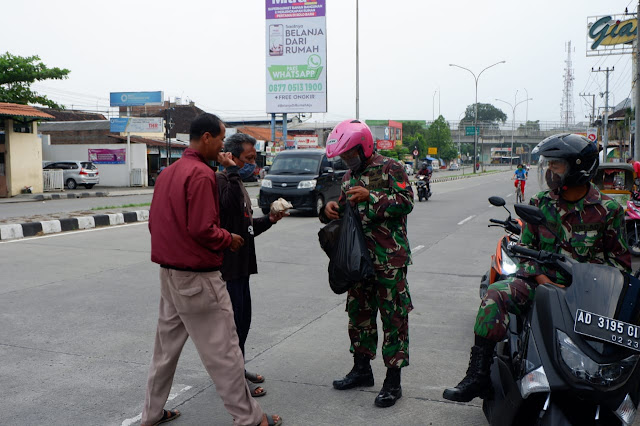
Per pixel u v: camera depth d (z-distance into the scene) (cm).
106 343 496
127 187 3612
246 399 323
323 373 437
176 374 432
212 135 318
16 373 428
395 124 8625
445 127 9594
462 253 984
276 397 393
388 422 356
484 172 7638
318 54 3312
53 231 1197
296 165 1630
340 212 385
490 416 322
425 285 739
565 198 313
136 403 379
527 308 311
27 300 634
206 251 307
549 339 264
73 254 927
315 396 395
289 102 3372
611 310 255
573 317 260
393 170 364
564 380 256
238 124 6544
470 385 312
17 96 2942
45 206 1914
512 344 312
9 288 688
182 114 5444
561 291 274
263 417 333
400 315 375
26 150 2527
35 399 383
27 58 2969
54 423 349
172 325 326
